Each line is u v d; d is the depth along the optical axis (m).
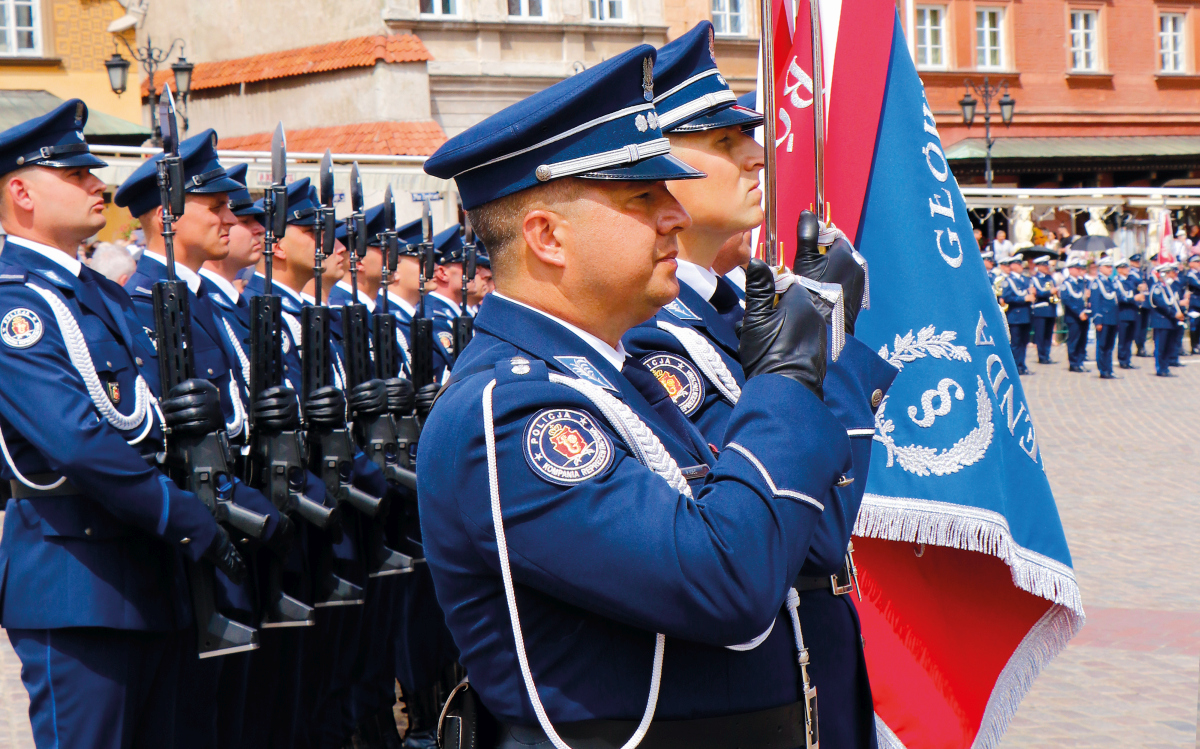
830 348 1.97
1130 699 5.30
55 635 3.30
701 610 1.53
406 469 4.71
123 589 3.32
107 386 3.44
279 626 3.94
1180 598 6.88
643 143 1.69
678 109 2.28
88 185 3.55
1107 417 15.33
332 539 4.22
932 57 28.88
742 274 2.82
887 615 3.06
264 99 20.72
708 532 1.54
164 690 3.55
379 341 5.04
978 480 2.88
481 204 1.77
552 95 1.69
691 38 2.31
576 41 20.17
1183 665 5.75
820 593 2.21
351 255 4.83
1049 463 11.90
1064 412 15.88
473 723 1.83
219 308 4.43
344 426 4.30
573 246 1.72
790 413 1.64
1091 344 24.27
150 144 13.34
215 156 4.25
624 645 1.66
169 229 3.54
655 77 2.28
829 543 1.88
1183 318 20.64
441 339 5.99
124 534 3.35
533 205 1.72
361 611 4.66
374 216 5.96
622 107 1.70
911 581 3.07
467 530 1.63
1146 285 21.16
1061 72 29.83
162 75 21.67
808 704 1.86
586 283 1.74
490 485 1.60
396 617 4.98
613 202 1.70
